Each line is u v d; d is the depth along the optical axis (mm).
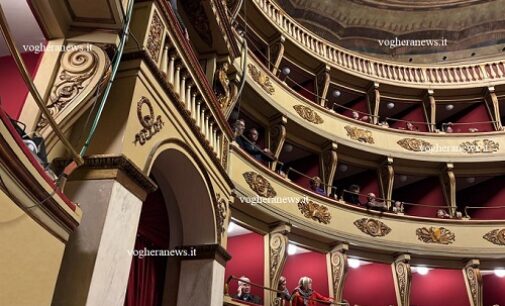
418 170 10148
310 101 9484
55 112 2662
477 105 11055
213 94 4617
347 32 12734
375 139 9961
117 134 2801
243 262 7207
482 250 8695
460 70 11141
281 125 8641
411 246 8633
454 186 9805
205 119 4559
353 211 8625
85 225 2461
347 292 8414
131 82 3008
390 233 8711
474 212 10008
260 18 9312
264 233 7402
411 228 8891
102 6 2938
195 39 5418
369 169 10180
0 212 1707
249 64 8156
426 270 8945
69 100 2723
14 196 1789
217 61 5461
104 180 2615
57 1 2924
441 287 8742
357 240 8266
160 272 4340
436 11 12258
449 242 8820
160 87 3369
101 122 2871
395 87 10977
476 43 12438
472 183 10359
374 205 8875
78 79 2824
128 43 3191
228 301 5832
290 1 11797
